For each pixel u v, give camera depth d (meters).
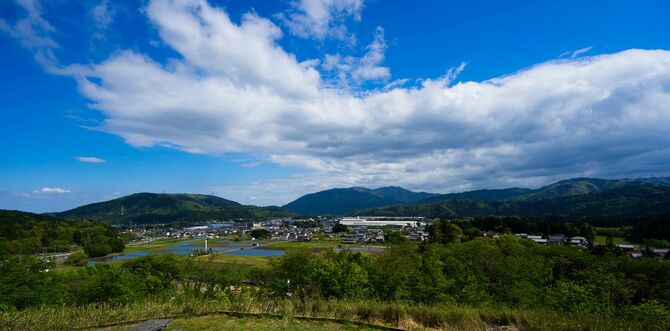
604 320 13.28
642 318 17.20
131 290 31.19
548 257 48.78
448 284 29.33
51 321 12.73
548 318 13.27
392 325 13.34
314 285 29.72
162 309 14.73
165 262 43.28
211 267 48.22
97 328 12.68
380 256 44.34
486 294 29.91
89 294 31.42
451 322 13.46
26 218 138.62
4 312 13.95
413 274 31.92
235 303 15.99
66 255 106.00
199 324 13.27
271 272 45.12
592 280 35.53
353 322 13.58
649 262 40.56
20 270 35.16
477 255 40.72
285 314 14.27
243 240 166.12
